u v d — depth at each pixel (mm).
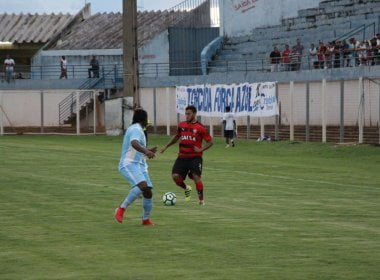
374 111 75688
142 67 116375
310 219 29984
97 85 114125
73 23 138500
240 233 26688
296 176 48188
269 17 111688
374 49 82438
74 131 109625
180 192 39156
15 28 139500
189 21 120500
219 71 109562
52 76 124625
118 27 129250
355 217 30547
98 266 21547
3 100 111250
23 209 32750
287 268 21266
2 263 21953
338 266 21500
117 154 65938
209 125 93000
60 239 25625
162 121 101562
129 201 28422
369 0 98188
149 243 24875
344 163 58906
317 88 82688
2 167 53188
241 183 43781
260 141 78250
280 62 96875
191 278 20109
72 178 45875
